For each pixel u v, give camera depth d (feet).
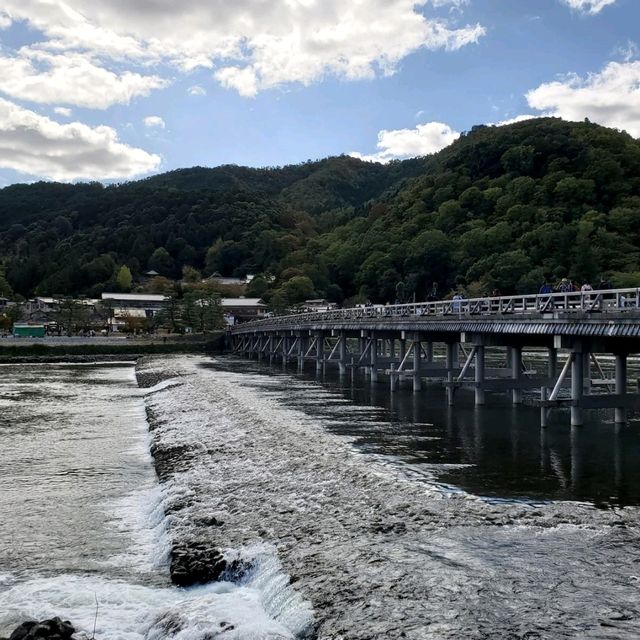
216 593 43.01
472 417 108.06
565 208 432.25
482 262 406.21
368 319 166.30
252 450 75.82
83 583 46.06
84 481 75.66
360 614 34.37
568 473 67.51
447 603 34.71
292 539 46.52
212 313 449.06
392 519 48.19
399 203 612.29
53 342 366.63
